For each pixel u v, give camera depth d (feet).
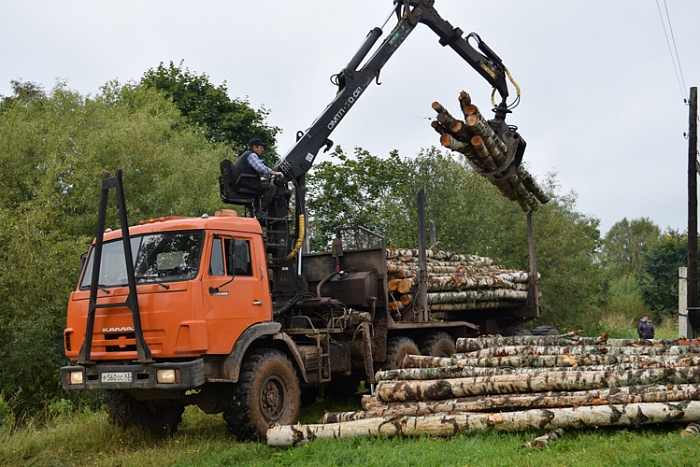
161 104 93.45
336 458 24.56
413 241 73.05
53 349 48.55
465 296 45.37
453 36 43.50
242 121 114.42
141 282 29.32
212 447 29.25
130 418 32.73
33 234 48.42
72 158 59.11
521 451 23.34
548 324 90.02
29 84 84.38
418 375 30.30
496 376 27.89
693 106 68.64
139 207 64.44
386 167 77.30
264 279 31.50
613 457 21.50
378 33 42.32
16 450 29.45
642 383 26.35
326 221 75.36
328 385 40.96
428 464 22.41
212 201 64.34
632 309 125.70
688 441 22.27
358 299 38.63
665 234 127.03
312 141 39.11
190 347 27.86
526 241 89.25
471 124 36.81
